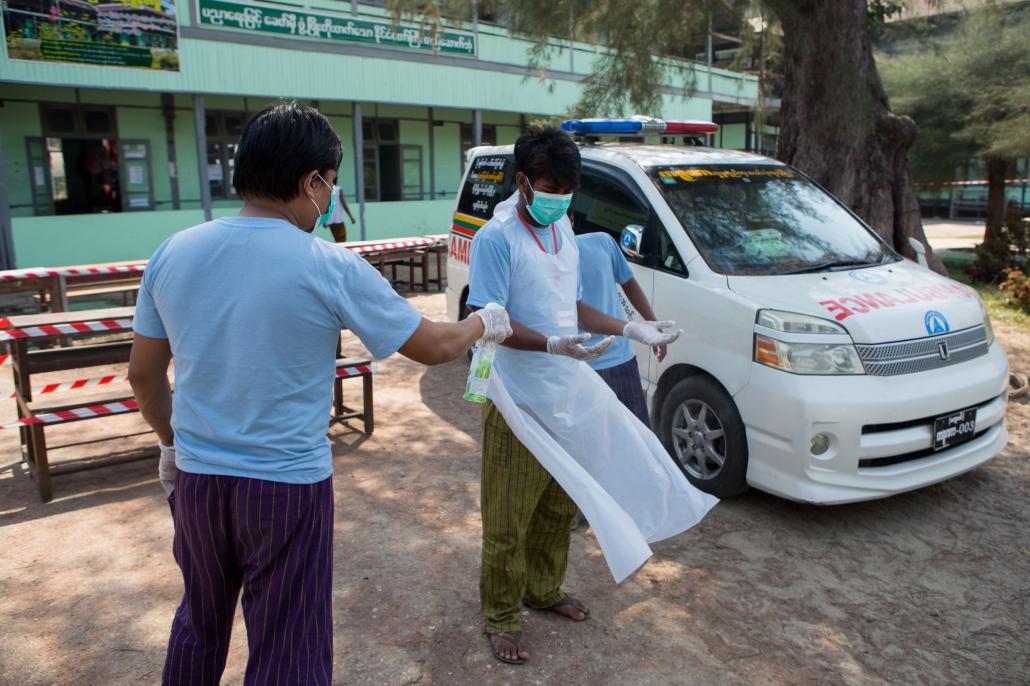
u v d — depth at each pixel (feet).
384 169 62.18
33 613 10.85
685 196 15.96
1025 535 13.53
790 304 13.53
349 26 49.85
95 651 10.02
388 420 19.25
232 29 44.68
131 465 16.31
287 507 6.20
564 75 63.31
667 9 28.48
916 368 13.30
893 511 14.39
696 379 14.56
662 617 10.96
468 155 22.85
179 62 42.86
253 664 6.41
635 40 29.55
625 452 9.70
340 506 14.33
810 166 28.32
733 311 13.82
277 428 6.15
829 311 13.34
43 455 14.29
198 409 6.20
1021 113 42.98
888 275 15.26
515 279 9.07
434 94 55.26
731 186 16.67
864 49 27.96
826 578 12.09
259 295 5.99
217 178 52.47
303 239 6.20
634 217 16.16
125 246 44.24
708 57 71.87
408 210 58.75
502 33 58.34
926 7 31.91
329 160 6.38
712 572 12.21
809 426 12.74
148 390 6.77
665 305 15.14
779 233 15.94
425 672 9.64
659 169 16.43
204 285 6.07
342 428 18.60
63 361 15.12
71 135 46.14
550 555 10.58
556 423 9.33
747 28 37.45
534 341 8.70
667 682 9.55
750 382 13.46
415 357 6.65
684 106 69.87
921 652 10.32
